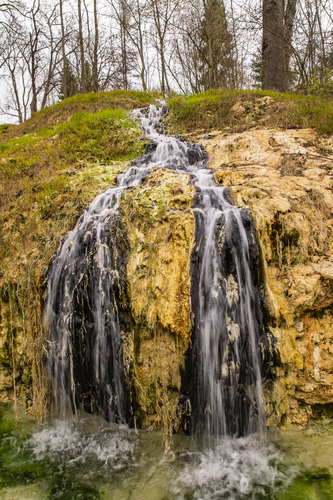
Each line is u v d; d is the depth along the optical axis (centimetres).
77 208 529
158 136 813
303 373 387
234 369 366
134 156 741
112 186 589
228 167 626
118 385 397
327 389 384
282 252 415
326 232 448
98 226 450
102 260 417
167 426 380
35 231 522
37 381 432
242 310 378
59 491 325
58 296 432
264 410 381
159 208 432
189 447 371
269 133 680
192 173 588
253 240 392
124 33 2180
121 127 823
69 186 591
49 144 799
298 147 628
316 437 372
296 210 443
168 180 544
